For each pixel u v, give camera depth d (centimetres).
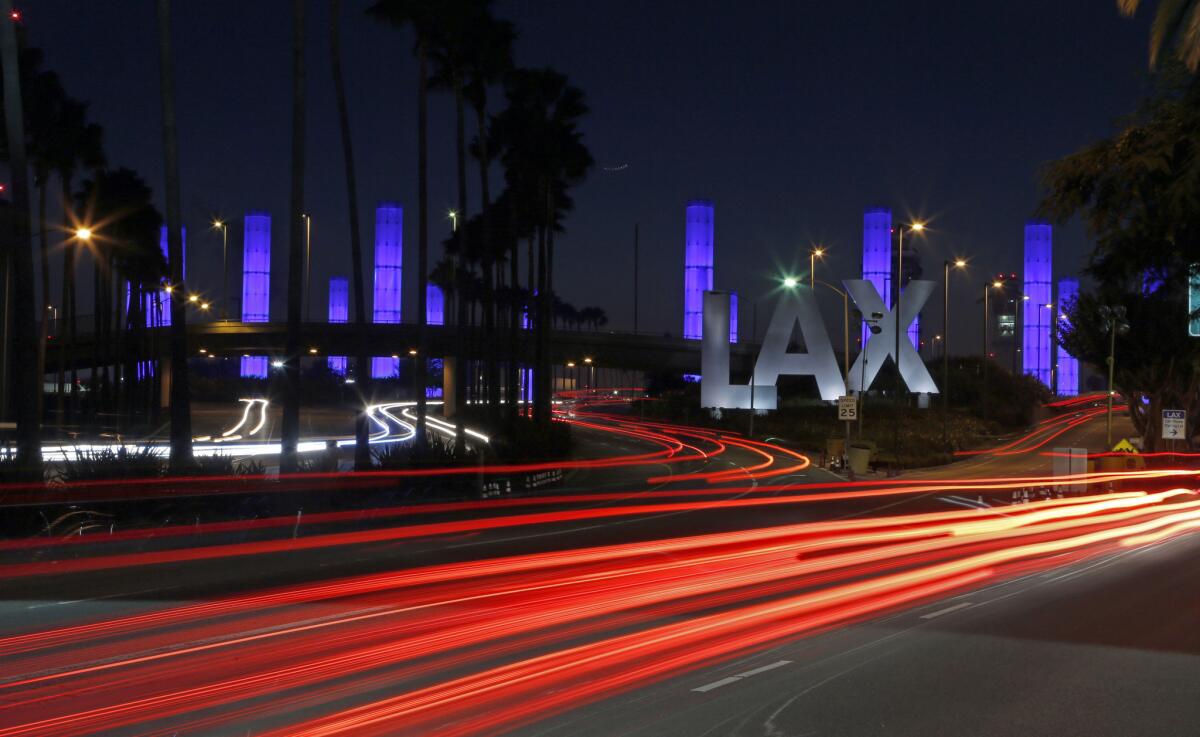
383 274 10944
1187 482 3981
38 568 1634
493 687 822
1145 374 5525
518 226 6462
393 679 846
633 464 5431
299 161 2841
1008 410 9919
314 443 5869
